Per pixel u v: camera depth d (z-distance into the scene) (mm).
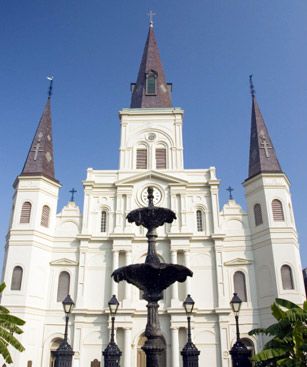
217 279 31734
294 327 16844
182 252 32719
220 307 30531
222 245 32969
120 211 34438
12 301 29766
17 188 34031
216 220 33875
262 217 33125
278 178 34188
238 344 18375
